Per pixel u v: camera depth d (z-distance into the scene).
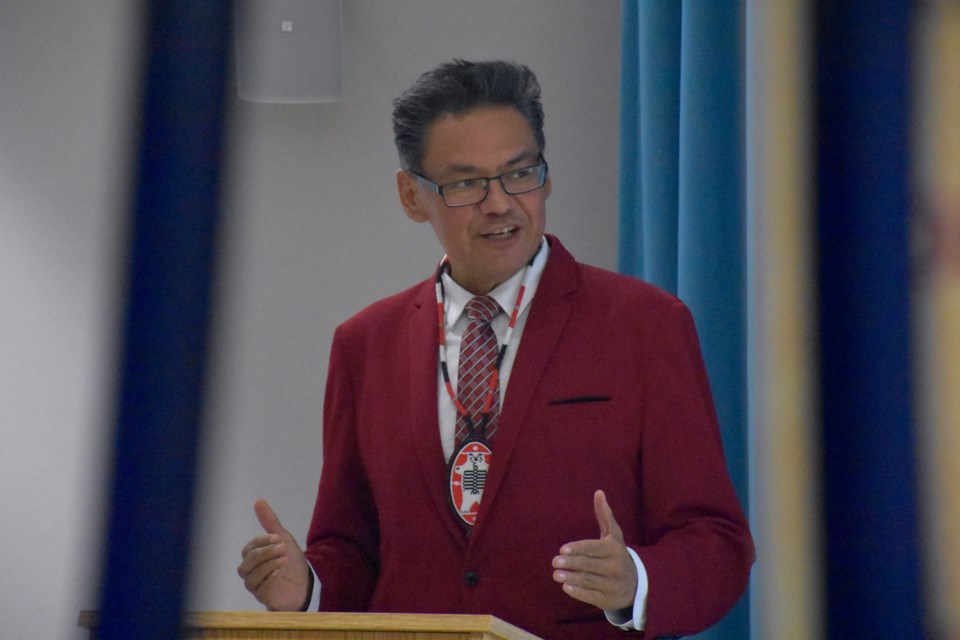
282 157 14.31
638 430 7.67
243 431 13.98
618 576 6.52
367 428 8.22
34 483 14.33
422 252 14.12
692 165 11.09
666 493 7.54
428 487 7.73
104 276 2.03
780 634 4.32
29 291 14.56
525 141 7.98
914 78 1.87
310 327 14.09
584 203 13.76
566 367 7.78
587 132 13.87
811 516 1.94
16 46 14.90
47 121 14.76
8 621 14.15
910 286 1.86
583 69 13.98
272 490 13.90
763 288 4.62
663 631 6.81
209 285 1.93
